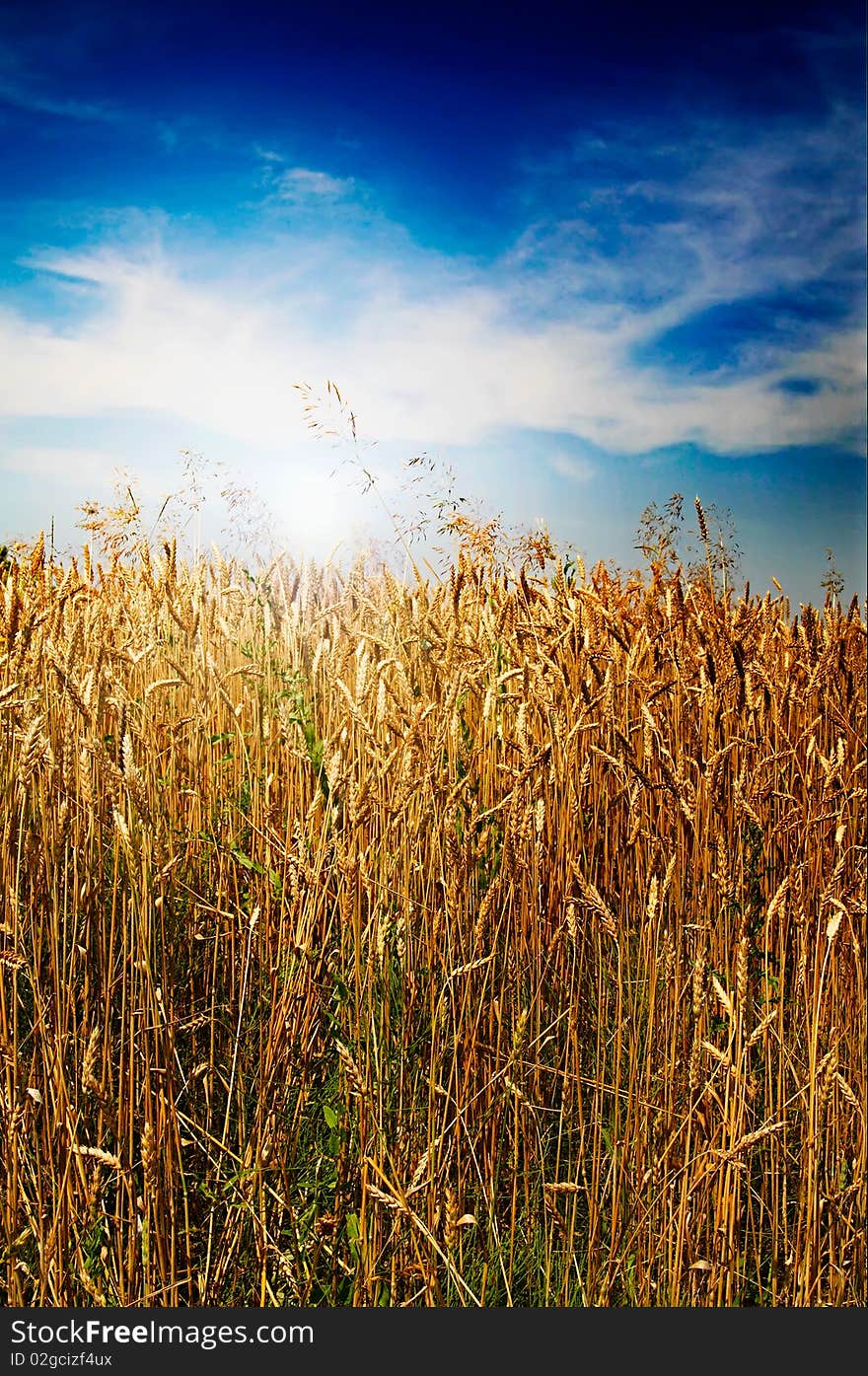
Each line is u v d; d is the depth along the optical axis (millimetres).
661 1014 2455
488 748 2807
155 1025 2023
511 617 3049
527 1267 2107
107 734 2328
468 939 2336
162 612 3152
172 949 2416
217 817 3004
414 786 2160
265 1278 1883
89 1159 1952
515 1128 2086
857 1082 2383
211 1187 2117
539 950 2492
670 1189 2098
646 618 3264
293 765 2854
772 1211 2158
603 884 2893
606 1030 2555
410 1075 2215
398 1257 1977
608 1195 2225
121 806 2068
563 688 2758
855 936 2518
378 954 2148
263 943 2535
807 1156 2129
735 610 3484
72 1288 1874
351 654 3055
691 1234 2090
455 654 2746
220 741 3256
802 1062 2402
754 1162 2352
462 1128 2207
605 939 2568
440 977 2379
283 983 2127
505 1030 2373
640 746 3025
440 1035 2277
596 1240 2154
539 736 2807
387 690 2314
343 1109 2102
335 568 3967
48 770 2176
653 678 3164
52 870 2217
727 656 2941
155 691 2863
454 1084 2260
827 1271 2143
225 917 2680
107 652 2334
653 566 3684
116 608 3182
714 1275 2006
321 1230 1964
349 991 2098
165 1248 2008
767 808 2891
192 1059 2381
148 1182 1858
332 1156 2035
